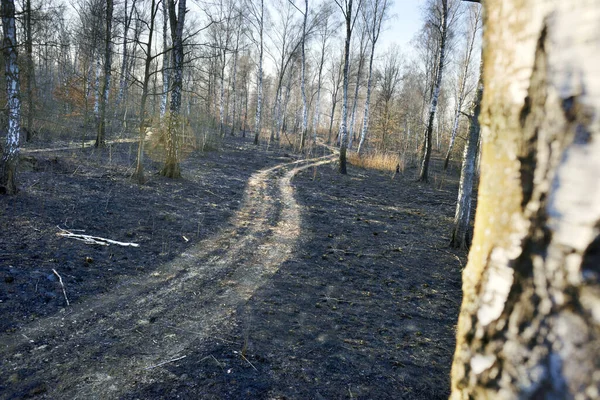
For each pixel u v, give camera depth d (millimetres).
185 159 16453
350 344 3900
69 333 3652
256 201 10516
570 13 500
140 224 7113
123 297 4484
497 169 642
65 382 2992
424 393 3205
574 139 503
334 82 36312
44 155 12070
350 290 5320
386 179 17781
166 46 18969
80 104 19094
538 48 542
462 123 28969
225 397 2953
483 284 667
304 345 3807
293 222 8727
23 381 2951
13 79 7324
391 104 31312
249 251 6547
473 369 681
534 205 560
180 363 3354
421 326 4434
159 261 5668
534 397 561
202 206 9180
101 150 14688
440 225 9789
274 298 4852
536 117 552
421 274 6191
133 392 2943
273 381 3199
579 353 508
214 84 26594
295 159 21672
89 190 8844
